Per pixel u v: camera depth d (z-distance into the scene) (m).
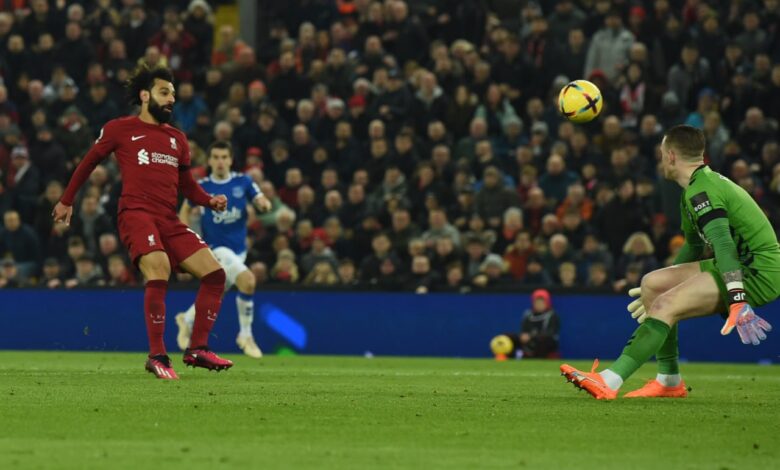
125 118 29.70
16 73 69.50
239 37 75.25
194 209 55.69
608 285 53.19
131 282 58.03
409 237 56.38
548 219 55.25
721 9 66.75
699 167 23.58
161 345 29.97
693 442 17.27
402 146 59.75
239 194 41.44
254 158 61.56
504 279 54.84
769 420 20.42
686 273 23.92
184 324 44.69
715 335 53.03
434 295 54.59
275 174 62.03
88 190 61.12
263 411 20.92
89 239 59.84
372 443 16.84
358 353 55.09
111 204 59.75
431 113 62.59
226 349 55.88
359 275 56.16
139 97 29.58
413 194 58.31
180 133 30.17
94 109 66.50
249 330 44.09
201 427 18.45
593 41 63.31
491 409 21.84
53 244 59.88
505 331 54.03
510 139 61.16
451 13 67.88
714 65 62.28
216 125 64.38
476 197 57.06
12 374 31.95
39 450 15.70
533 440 17.36
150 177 29.44
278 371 36.22
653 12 65.38
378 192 59.25
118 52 69.12
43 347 56.75
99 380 28.98
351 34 69.31
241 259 42.56
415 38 66.88
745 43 63.47
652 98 61.31
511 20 69.69
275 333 55.53
